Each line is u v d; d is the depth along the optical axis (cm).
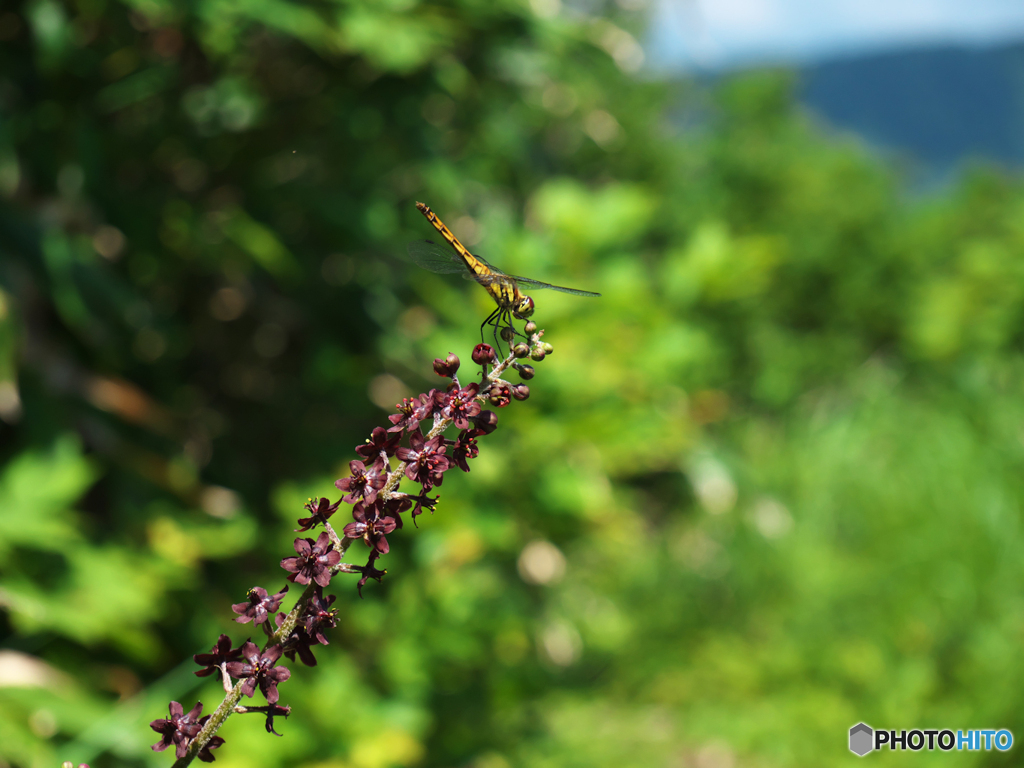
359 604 100
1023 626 150
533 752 127
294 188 107
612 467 110
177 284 114
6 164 91
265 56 103
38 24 87
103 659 92
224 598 103
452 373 52
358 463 52
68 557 84
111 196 99
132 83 97
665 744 142
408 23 95
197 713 52
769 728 144
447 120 115
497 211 120
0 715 75
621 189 107
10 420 88
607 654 160
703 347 115
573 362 99
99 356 99
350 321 113
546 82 118
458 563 101
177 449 107
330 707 87
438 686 105
